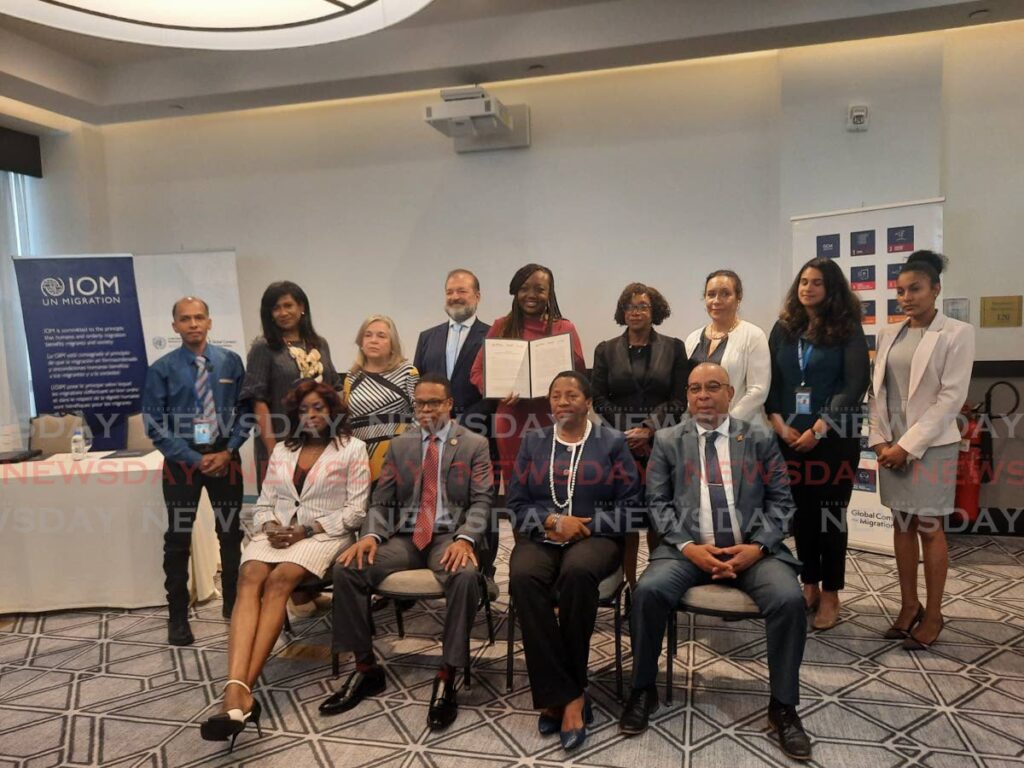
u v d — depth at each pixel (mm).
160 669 2875
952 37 4336
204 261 5262
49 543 3412
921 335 2863
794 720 2242
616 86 4910
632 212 4953
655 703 2424
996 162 4336
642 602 2344
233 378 3324
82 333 5004
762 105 4684
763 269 4762
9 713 2553
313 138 5453
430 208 5297
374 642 3066
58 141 5578
